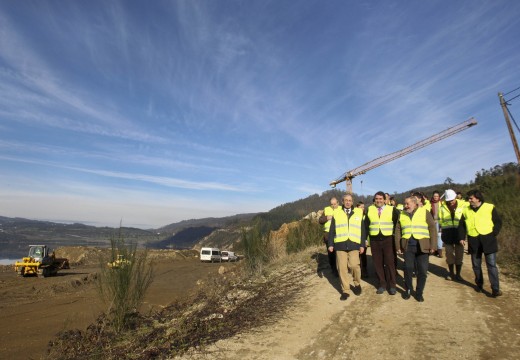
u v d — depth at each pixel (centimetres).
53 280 2331
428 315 616
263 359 505
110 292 825
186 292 1539
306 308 716
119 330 794
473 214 725
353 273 765
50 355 718
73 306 1338
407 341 521
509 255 1024
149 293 1530
